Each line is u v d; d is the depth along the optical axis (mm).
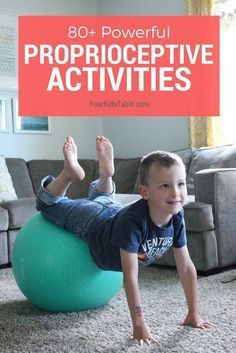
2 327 1679
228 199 2607
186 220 2520
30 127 4078
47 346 1483
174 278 2416
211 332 1558
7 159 3637
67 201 1865
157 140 4176
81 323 1701
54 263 1715
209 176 2570
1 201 3121
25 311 1874
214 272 2590
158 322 1677
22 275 1798
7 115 3918
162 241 1593
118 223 1548
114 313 1815
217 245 2568
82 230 1724
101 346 1468
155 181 1460
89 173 4098
